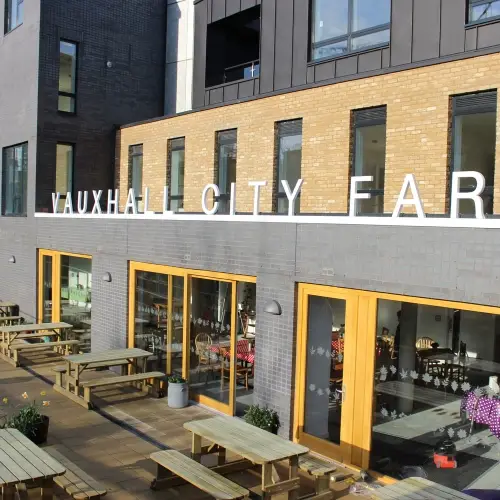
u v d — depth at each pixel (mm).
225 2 15641
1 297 19406
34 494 7391
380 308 7984
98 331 14008
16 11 18391
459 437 7195
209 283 10852
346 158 11195
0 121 19219
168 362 11922
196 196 14578
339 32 12461
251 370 9969
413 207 10188
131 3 18672
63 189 17531
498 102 9336
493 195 9398
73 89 17594
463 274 6965
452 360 7246
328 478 7582
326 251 8516
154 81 19219
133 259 12789
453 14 10570
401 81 10445
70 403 11195
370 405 8102
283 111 12352
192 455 7969
